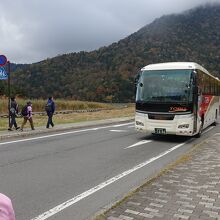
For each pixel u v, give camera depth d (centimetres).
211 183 706
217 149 1170
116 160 1078
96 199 659
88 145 1417
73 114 3925
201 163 921
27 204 626
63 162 1031
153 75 1555
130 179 825
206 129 2222
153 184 698
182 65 1537
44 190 719
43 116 3431
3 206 207
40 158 1094
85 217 561
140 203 575
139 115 1566
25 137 1678
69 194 691
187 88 1495
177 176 770
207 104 1942
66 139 1614
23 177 830
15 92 6156
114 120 2888
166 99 1510
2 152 1205
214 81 2284
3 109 3681
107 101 7606
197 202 580
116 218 507
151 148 1355
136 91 1590
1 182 780
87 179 820
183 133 1491
